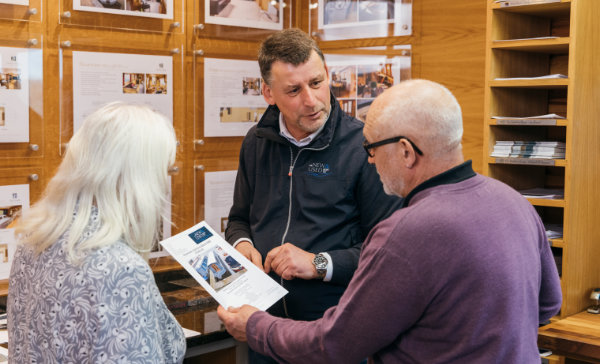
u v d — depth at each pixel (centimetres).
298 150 210
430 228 133
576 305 255
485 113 265
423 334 137
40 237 138
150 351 132
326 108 203
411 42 317
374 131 147
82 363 129
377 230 142
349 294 143
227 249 196
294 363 154
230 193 329
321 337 146
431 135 140
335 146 208
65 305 131
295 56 196
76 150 142
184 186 311
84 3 275
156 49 297
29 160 266
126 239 141
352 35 329
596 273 268
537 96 290
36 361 135
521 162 255
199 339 212
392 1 317
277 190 214
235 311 173
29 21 261
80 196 140
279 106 204
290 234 209
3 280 260
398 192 150
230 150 328
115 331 129
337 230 206
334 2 334
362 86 326
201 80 313
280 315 212
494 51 264
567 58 289
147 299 134
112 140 140
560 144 250
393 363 142
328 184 205
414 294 133
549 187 295
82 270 131
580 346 219
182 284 284
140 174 142
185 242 195
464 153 307
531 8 260
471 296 131
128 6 286
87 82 278
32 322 136
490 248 133
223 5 318
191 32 310
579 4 240
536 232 147
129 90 290
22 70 260
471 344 132
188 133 312
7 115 257
